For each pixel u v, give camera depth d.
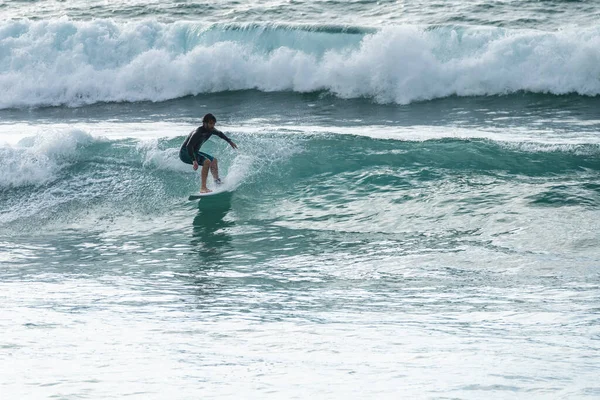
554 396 11.68
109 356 16.53
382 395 12.00
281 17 96.19
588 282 27.67
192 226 41.97
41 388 12.70
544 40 77.88
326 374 14.11
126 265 34.94
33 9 108.00
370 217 40.78
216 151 49.62
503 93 76.88
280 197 45.03
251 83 83.62
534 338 18.84
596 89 75.06
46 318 22.92
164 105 80.69
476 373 13.91
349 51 81.94
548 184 42.16
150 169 49.00
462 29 80.31
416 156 47.81
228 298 27.31
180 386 12.95
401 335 19.73
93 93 85.06
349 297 27.08
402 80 78.25
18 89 85.62
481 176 44.56
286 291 28.64
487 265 31.39
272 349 17.67
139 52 87.38
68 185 47.94
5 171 48.50
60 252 38.03
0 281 31.75
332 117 71.06
